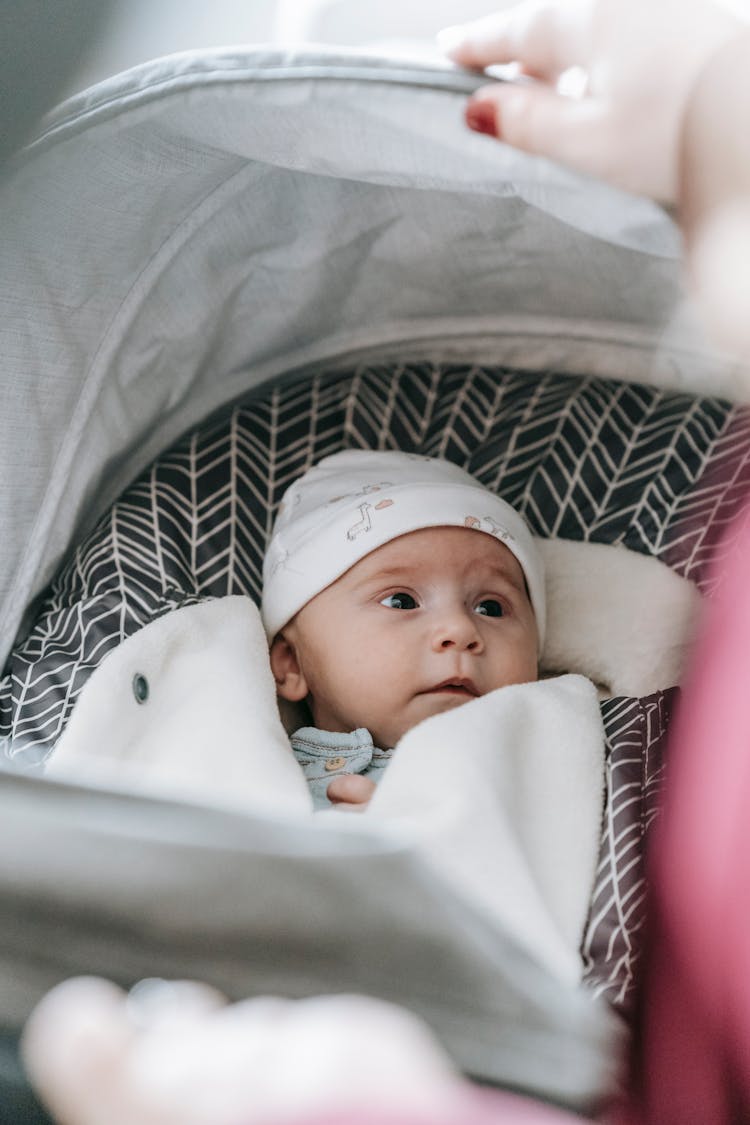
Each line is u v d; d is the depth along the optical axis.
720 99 0.51
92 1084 0.36
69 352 1.19
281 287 1.37
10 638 1.28
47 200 1.02
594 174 0.80
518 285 1.44
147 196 1.11
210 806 0.69
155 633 1.20
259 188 1.20
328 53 0.89
